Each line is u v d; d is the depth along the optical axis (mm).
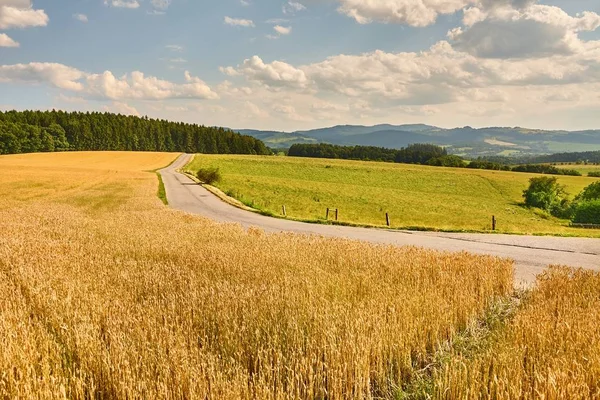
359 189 71750
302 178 91562
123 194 46438
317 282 8219
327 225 26516
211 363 4461
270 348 5027
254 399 4188
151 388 4125
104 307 6277
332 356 4934
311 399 4422
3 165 84375
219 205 39594
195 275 8695
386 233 22672
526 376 4516
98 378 4570
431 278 9281
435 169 114500
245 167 104375
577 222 35594
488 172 112562
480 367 4926
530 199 72500
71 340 5242
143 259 10797
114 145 162000
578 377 4391
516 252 16531
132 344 4949
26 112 159250
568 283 8953
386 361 5371
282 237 15750
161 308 6469
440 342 6379
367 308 6695
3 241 12750
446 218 48875
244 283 8445
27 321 5824
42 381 4121
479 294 8281
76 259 10312
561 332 5789
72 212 27203
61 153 122562
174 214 26328
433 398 4578
